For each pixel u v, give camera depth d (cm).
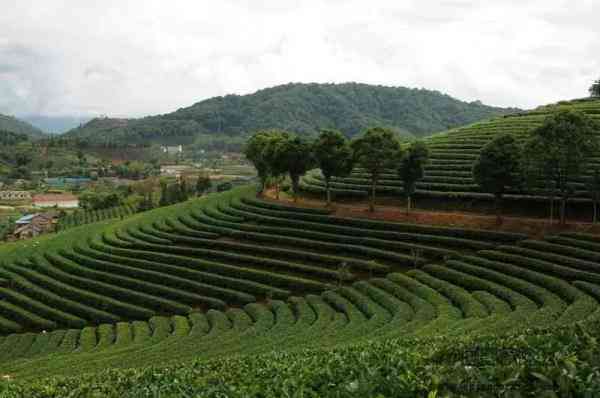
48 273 7869
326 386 1445
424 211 7556
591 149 5919
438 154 9162
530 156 6062
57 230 15362
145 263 7256
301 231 7231
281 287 6081
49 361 4281
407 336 3447
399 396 1233
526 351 1561
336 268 6331
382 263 6144
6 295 7325
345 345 2955
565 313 3653
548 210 6875
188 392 1792
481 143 9438
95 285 7025
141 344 4719
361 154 7375
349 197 8606
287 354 2745
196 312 5816
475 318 3938
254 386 1623
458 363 1312
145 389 1983
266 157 8838
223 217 8538
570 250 5269
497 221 6550
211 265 6781
